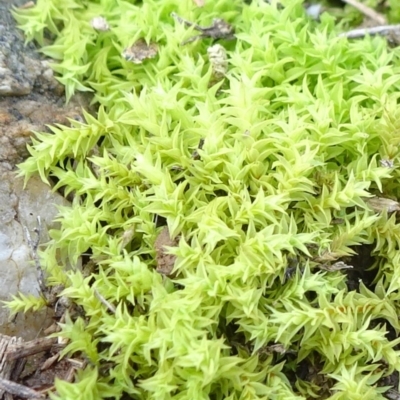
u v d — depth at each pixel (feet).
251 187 0.24
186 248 0.22
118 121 0.25
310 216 0.24
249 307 0.21
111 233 0.25
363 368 0.22
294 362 0.23
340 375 0.22
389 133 0.25
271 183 0.24
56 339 0.23
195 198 0.24
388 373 0.22
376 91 0.26
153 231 0.24
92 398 0.20
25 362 0.23
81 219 0.24
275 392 0.21
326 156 0.26
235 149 0.24
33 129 0.26
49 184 0.25
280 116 0.26
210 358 0.20
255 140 0.25
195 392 0.20
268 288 0.23
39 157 0.25
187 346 0.20
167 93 0.26
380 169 0.24
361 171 0.25
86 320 0.23
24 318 0.24
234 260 0.23
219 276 0.22
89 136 0.26
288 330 0.22
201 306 0.22
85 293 0.22
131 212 0.25
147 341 0.21
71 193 0.26
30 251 0.25
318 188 0.25
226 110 0.25
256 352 0.22
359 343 0.22
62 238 0.24
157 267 0.23
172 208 0.23
